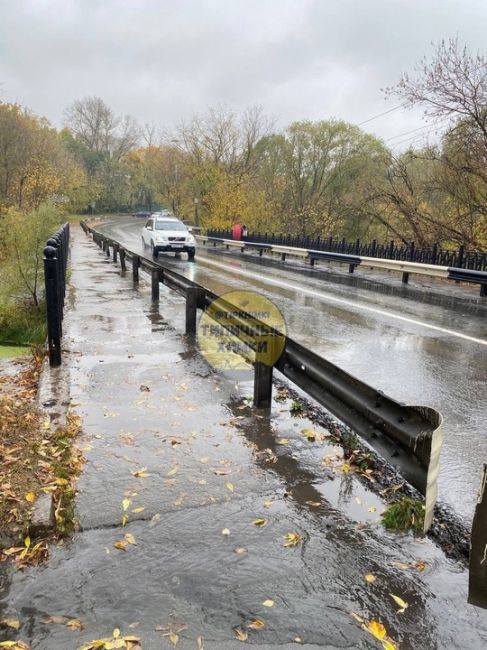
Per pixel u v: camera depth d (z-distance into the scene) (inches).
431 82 713.6
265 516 118.4
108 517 116.2
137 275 527.2
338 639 83.4
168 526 113.3
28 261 480.7
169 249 918.4
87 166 3548.2
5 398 211.3
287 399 201.3
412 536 112.1
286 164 1760.6
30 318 448.5
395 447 121.0
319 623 86.5
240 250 1219.9
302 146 1707.7
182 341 288.0
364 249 788.0
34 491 127.2
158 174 2608.3
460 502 127.3
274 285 577.0
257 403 188.1
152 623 85.7
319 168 1720.0
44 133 1797.5
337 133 1665.8
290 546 107.2
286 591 93.9
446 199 909.2
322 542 108.9
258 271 732.0
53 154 1823.3
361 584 96.3
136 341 287.6
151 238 973.2
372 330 343.3
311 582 96.4
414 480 111.6
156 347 274.8
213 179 1923.0
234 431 167.5
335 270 776.3
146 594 92.3
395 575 99.0
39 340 372.2
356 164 1641.2
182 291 326.0
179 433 164.6
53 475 134.9
